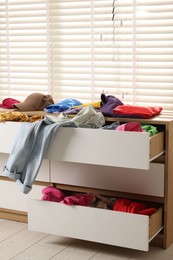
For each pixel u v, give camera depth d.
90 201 2.70
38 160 2.60
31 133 2.61
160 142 2.61
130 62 3.14
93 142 2.51
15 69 3.53
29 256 2.58
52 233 2.69
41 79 3.46
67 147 2.58
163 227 2.70
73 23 3.26
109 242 2.54
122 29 3.12
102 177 2.82
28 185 2.64
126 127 2.49
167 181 2.66
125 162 2.45
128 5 3.06
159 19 3.01
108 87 3.23
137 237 2.46
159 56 3.06
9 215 3.12
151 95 3.11
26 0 3.39
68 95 3.37
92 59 3.24
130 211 2.55
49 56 3.38
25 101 3.12
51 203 2.66
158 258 2.58
